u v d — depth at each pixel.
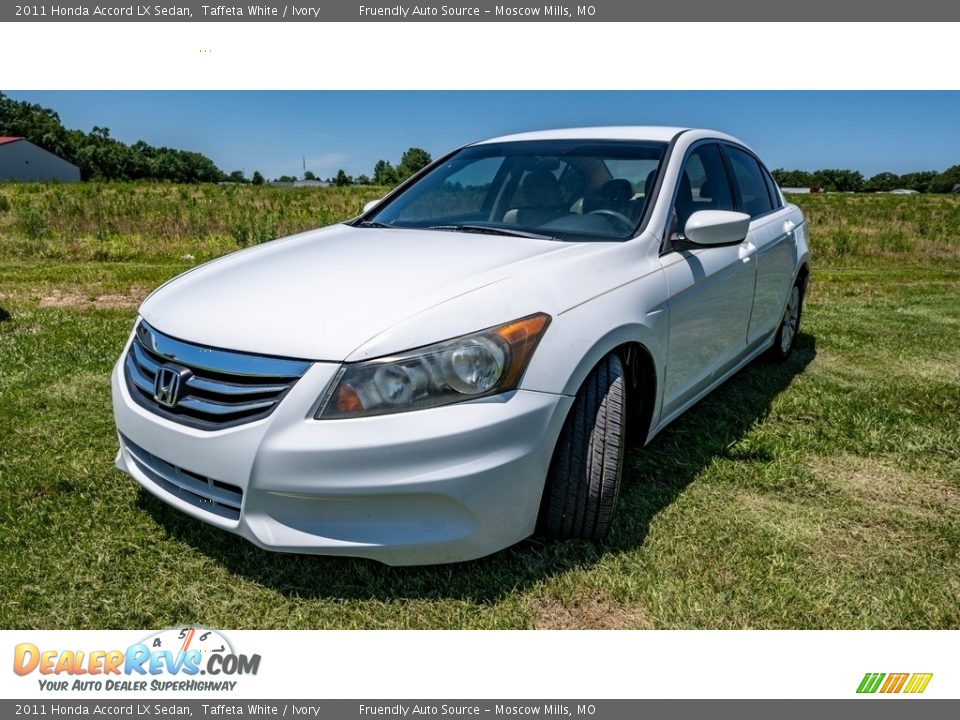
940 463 3.31
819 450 3.41
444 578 2.32
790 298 4.73
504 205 3.31
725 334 3.51
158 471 2.32
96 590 2.24
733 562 2.43
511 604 2.22
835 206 29.23
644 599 2.25
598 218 3.03
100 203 16.31
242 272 2.67
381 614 2.19
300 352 2.08
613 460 2.39
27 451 3.18
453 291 2.27
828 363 5.07
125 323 5.55
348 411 2.02
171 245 11.30
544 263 2.51
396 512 2.08
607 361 2.45
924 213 26.41
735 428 3.66
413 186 3.77
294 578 2.32
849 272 11.05
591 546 2.46
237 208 19.45
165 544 2.48
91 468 3.03
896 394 4.29
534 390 2.18
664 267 2.87
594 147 3.46
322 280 2.44
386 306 2.21
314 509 2.06
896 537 2.65
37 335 5.08
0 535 2.50
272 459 2.03
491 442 2.09
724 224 2.88
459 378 2.07
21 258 9.80
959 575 2.43
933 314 7.06
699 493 2.92
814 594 2.29
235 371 2.11
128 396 2.41
